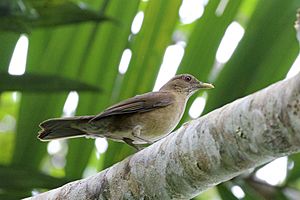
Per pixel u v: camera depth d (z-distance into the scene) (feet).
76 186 30.94
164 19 41.27
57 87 34.78
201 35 40.19
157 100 37.40
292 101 23.70
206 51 40.14
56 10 35.40
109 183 29.89
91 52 41.09
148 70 40.60
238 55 38.88
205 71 40.29
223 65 38.83
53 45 41.06
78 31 41.06
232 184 36.78
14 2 34.86
